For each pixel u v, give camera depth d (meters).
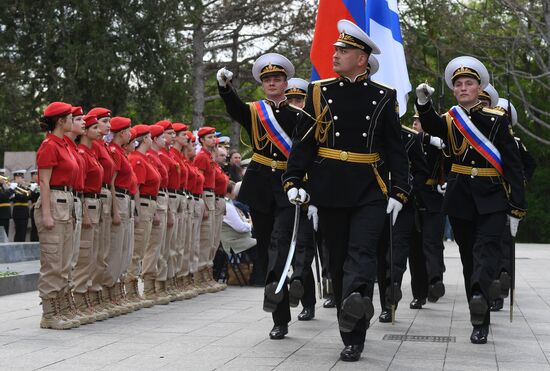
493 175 8.38
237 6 36.22
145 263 11.67
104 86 31.97
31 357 7.34
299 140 7.33
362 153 7.21
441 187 11.37
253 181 8.44
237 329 9.10
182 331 8.95
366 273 6.99
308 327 9.33
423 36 34.59
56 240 9.14
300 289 9.12
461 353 7.66
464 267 8.83
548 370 6.86
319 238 10.21
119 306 10.55
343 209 7.23
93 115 9.87
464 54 33.69
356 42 7.28
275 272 8.07
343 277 7.38
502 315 10.58
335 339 8.40
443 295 11.93
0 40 31.89
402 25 35.06
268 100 8.58
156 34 32.22
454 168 8.56
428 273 11.45
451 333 9.02
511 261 8.51
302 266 9.37
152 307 11.32
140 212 11.45
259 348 7.83
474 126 8.39
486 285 8.18
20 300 12.23
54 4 30.97
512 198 8.26
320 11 12.07
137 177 11.32
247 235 14.58
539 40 36.91
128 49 31.61
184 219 12.60
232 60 38.03
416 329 9.34
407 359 7.32
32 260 18.78
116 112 33.28
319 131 7.26
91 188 9.90
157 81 33.06
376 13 12.49
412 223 10.74
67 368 6.82
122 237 10.55
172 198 12.17
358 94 7.29
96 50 31.00
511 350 7.85
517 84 32.38
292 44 36.41
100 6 31.36
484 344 8.21
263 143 8.44
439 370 6.82
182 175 12.53
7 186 23.61
